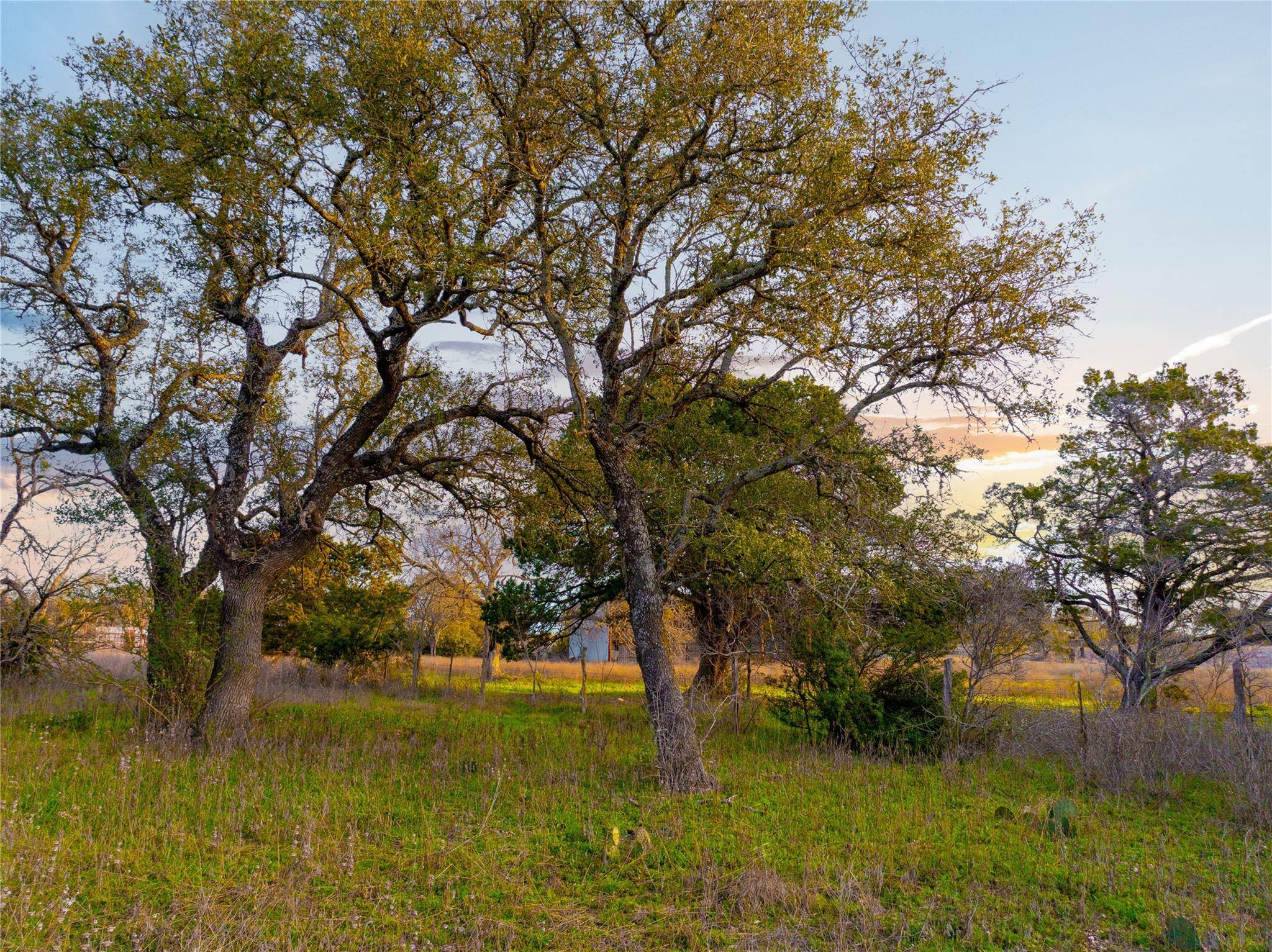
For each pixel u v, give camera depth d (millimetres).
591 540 18297
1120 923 6461
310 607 25391
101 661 16594
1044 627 15891
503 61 10953
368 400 15930
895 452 13508
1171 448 20703
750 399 13828
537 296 11992
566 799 9797
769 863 7551
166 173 10938
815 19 10852
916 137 10820
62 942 5277
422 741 14328
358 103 10461
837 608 13398
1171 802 10664
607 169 11656
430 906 6355
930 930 6113
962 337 11805
